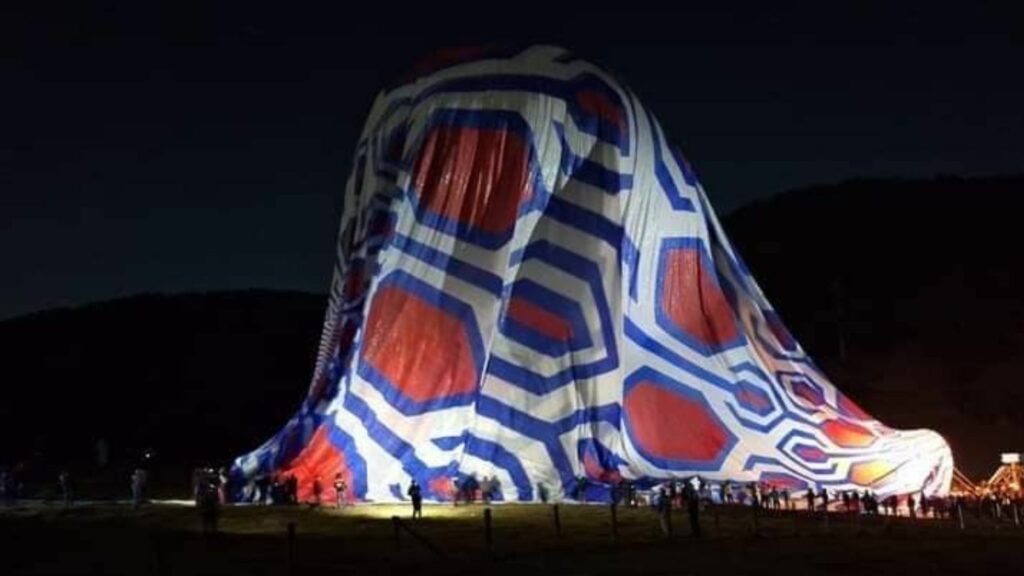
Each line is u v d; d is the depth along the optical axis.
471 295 40.59
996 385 67.19
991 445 59.44
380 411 39.56
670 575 22.88
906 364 71.62
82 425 71.25
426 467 38.09
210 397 74.75
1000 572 24.17
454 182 42.09
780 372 43.69
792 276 90.00
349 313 43.19
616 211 42.00
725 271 45.03
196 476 38.84
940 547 28.02
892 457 40.94
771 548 27.03
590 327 40.22
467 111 42.84
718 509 34.31
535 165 41.94
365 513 33.94
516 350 39.53
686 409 40.41
